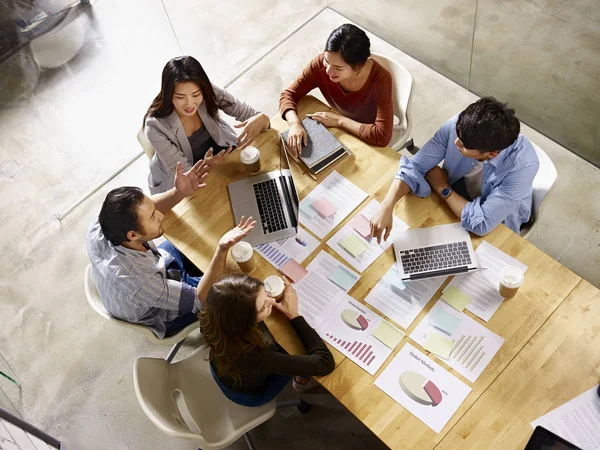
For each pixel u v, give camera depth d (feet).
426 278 7.59
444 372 6.93
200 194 8.69
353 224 8.14
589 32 9.75
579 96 10.66
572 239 10.53
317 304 7.55
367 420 6.74
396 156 8.70
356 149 8.84
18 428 7.50
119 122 12.44
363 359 7.11
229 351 6.82
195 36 13.00
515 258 7.60
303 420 9.44
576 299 7.23
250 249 7.73
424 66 13.08
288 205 8.38
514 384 6.77
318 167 8.63
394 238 7.89
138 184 12.34
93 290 8.39
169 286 8.20
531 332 7.07
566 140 11.50
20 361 10.55
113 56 11.80
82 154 12.26
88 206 12.16
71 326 10.82
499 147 7.16
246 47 13.64
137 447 9.59
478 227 7.68
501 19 10.82
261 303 6.79
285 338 7.38
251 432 9.45
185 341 10.38
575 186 11.05
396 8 12.53
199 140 9.80
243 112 9.95
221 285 6.67
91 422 9.88
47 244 11.80
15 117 11.34
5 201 12.28
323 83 9.69
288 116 9.26
